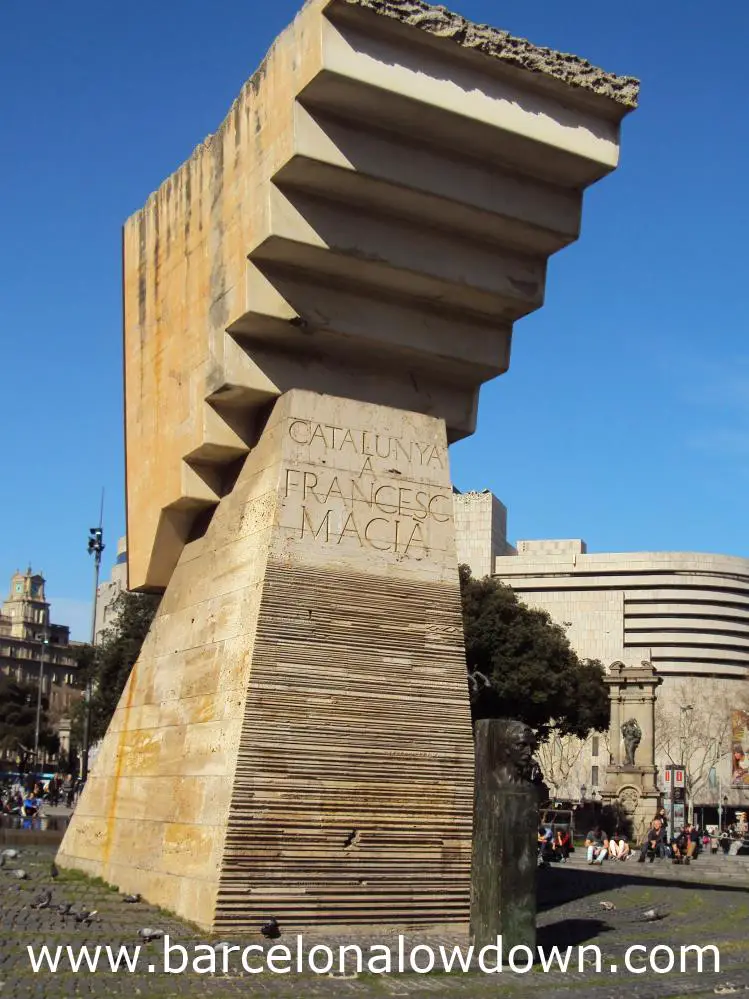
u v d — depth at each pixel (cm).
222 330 2230
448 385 2438
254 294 2136
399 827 2045
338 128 2045
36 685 15150
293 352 2269
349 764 2031
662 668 14888
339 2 1922
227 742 1988
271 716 1984
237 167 2247
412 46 2023
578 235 2289
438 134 2120
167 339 2573
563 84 2144
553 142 2156
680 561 15175
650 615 15138
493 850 1695
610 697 7119
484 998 1405
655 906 2505
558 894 2681
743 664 15062
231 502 2330
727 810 12238
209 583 2308
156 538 2528
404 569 2223
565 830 5509
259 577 2086
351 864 1977
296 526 2130
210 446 2302
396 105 2030
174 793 2139
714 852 6656
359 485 2227
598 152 2203
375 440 2283
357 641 2120
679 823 6091
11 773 10762
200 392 2325
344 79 1953
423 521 2283
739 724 12438
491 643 5622
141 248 2820
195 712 2167
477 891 1709
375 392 2333
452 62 2064
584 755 12238
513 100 2125
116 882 2297
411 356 2331
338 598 2127
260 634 2025
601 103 2200
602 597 15175
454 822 2105
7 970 1438
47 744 12688
